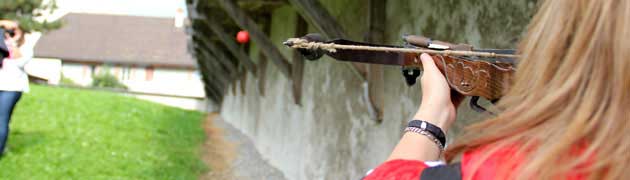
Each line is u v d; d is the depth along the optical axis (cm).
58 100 1188
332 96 596
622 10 69
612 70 70
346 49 120
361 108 499
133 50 3916
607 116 70
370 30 445
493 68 108
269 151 968
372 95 450
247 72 1318
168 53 3900
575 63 73
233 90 1579
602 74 71
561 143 71
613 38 70
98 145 861
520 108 78
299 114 751
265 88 1034
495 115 84
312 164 668
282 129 866
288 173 805
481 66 108
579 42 73
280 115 886
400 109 411
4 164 662
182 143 1082
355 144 515
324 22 471
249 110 1275
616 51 69
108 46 3938
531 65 79
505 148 76
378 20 447
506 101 82
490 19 293
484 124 81
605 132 69
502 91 108
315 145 657
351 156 526
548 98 75
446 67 110
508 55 107
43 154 738
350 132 531
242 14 724
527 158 73
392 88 430
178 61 3841
